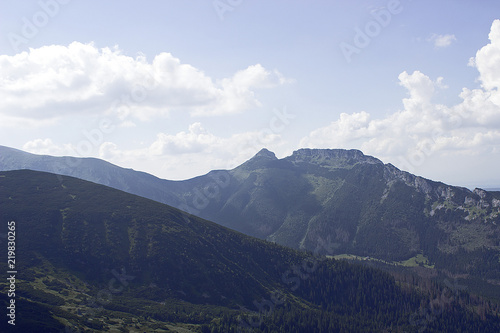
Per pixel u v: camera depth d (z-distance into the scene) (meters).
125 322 172.38
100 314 175.00
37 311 153.12
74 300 182.25
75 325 150.75
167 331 173.38
